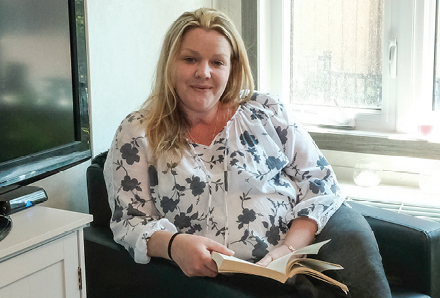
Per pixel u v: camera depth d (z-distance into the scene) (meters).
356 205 1.53
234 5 2.40
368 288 1.18
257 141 1.44
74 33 1.42
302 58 2.47
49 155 1.35
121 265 1.36
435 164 2.14
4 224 1.10
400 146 2.14
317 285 1.22
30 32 1.28
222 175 1.36
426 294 1.32
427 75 2.20
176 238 1.22
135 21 1.95
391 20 2.22
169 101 1.40
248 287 1.19
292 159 1.50
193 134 1.43
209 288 1.21
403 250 1.35
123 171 1.35
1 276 1.02
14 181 1.24
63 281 1.17
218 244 1.21
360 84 2.36
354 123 2.36
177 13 2.17
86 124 1.48
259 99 1.52
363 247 1.25
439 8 2.14
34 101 1.30
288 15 2.46
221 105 1.46
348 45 2.35
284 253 1.28
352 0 2.31
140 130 1.37
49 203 1.69
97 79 1.81
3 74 1.21
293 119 1.52
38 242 1.07
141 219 1.32
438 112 2.21
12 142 1.25
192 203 1.34
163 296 1.30
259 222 1.34
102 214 1.53
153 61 2.06
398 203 1.96
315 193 1.44
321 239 1.35
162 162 1.35
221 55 1.36
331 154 2.35
